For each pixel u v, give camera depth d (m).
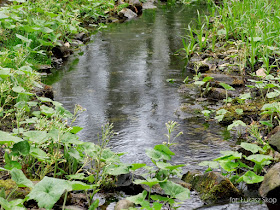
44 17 7.38
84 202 2.75
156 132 3.94
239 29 7.36
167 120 4.26
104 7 10.86
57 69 6.11
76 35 7.94
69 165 3.03
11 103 4.35
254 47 6.05
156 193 2.86
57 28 7.42
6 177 2.88
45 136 2.92
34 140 2.86
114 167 2.87
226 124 4.21
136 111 4.48
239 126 4.09
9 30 6.60
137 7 11.16
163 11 11.35
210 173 2.93
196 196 2.86
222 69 5.96
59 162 2.89
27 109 3.77
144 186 2.90
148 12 11.27
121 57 6.77
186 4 12.59
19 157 3.11
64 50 6.80
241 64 5.94
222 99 4.92
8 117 4.05
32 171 3.05
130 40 7.94
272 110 3.96
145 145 3.64
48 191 2.15
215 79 5.42
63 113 3.46
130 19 10.24
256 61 6.08
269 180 2.75
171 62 6.53
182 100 4.89
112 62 6.49
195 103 4.82
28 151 2.66
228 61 6.29
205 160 3.38
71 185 2.26
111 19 10.09
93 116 4.30
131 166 2.78
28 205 2.55
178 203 2.72
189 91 5.21
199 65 5.99
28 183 2.31
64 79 5.63
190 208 2.70
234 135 3.92
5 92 4.25
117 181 2.97
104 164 2.84
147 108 4.59
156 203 2.44
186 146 3.65
